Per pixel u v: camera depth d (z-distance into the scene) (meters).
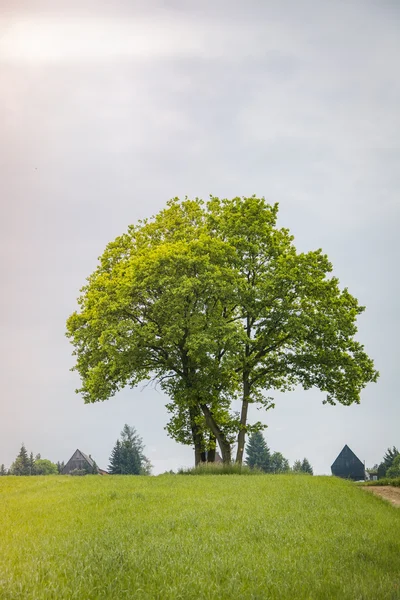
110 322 37.66
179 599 8.73
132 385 40.69
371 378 39.94
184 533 13.33
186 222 43.50
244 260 40.41
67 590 8.67
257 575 9.98
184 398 38.75
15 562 10.50
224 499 18.59
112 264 42.88
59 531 13.67
